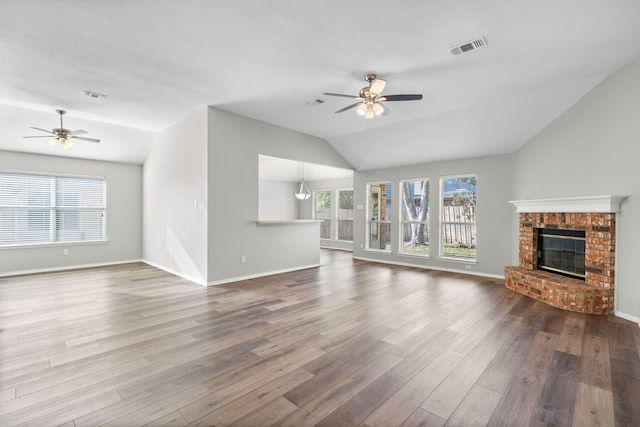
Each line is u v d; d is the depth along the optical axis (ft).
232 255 16.83
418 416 5.86
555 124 14.55
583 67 11.26
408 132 18.86
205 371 7.48
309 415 5.88
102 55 10.48
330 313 11.78
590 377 7.28
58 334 9.66
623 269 11.43
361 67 11.31
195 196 16.65
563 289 12.43
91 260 21.30
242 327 10.34
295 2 7.75
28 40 9.50
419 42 9.61
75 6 7.88
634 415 5.89
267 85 12.97
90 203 21.54
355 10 8.07
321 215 34.73
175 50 10.16
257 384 6.93
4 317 11.18
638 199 10.81
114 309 12.13
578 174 13.30
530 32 9.04
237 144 16.88
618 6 7.81
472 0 7.64
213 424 5.62
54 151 19.66
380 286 16.10
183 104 15.29
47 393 6.53
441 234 21.18
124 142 20.47
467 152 19.11
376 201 25.08
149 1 7.70
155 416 5.82
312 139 21.33
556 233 14.74
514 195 17.85
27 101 14.70
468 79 12.30
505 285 16.20
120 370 7.50
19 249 18.74
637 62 10.72
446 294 14.58
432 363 7.94
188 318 11.16
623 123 11.30
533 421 5.73
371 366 7.77
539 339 9.45
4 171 18.35
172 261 18.95
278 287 15.74
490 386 6.89
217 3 7.80
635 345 9.04
